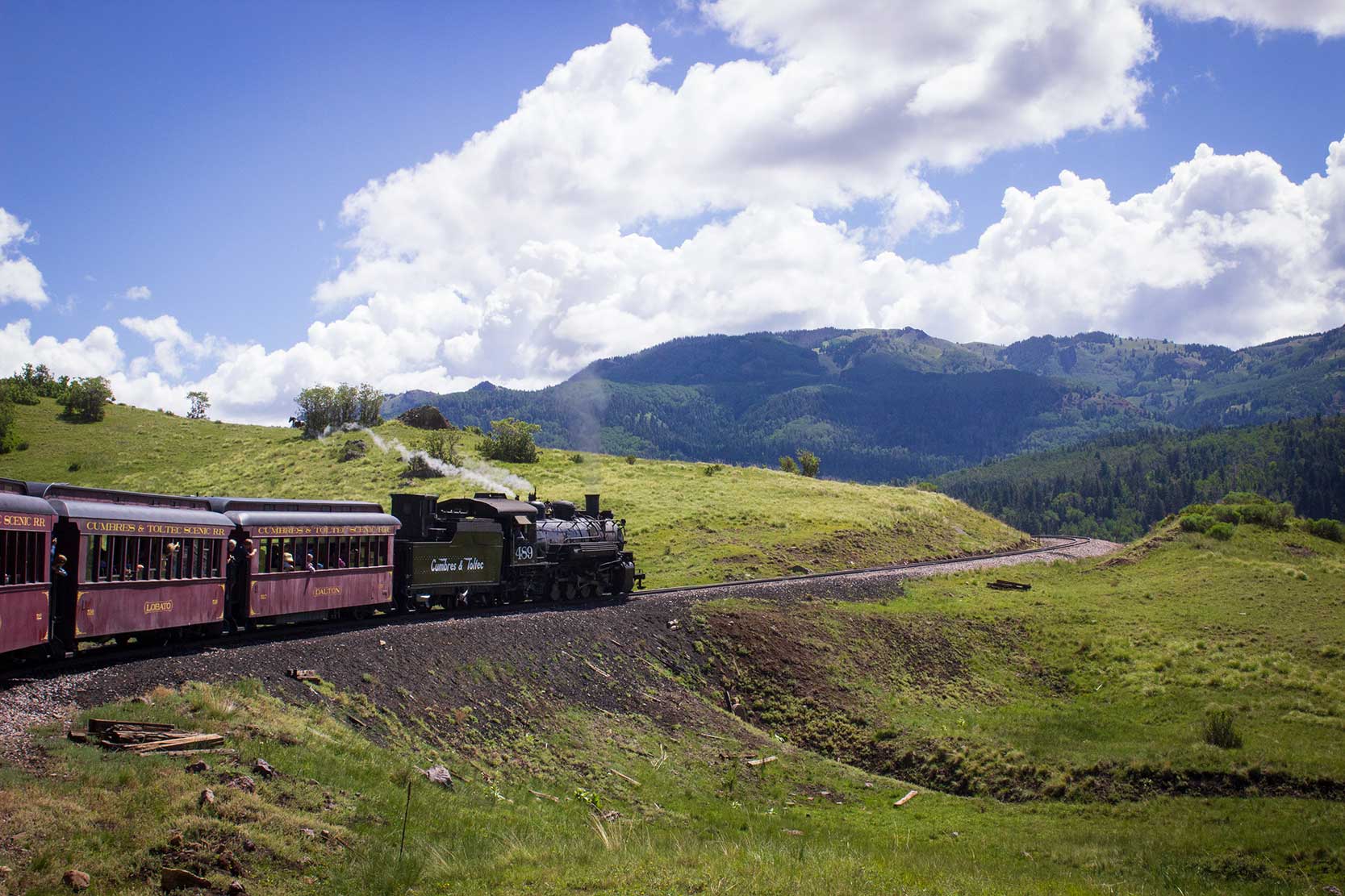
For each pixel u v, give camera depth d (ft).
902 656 130.31
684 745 90.58
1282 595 169.58
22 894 35.04
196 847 41.04
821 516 226.79
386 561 94.38
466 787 63.16
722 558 180.34
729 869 50.11
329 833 46.88
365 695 70.44
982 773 95.71
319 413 296.30
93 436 279.28
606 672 98.22
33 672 58.65
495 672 85.51
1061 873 67.77
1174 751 96.32
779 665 116.26
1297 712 110.73
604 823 64.80
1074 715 116.06
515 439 276.82
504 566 112.68
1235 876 69.77
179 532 70.49
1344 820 78.89
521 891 44.21
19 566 56.95
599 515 134.31
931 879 55.21
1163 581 189.67
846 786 91.66
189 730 52.54
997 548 256.93
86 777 43.75
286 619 83.61
